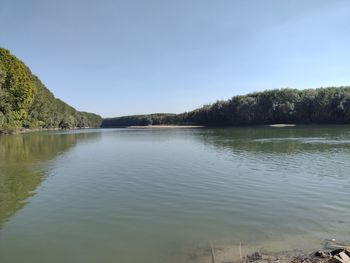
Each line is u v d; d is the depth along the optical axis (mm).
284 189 18953
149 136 80188
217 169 25891
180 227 13047
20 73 84625
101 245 11477
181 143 53062
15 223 13867
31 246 11516
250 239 11641
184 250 10898
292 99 133500
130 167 27781
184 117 195750
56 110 143500
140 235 12297
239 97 150250
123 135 88938
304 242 11219
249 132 81125
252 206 15688
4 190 19703
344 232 12102
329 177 22109
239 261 9859
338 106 114938
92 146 50500
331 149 37812
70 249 11203
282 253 10336
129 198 17516
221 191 18719
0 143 55625
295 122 130375
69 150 43719
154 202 16656
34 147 48406
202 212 14883
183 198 17328
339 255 9281
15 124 83875
